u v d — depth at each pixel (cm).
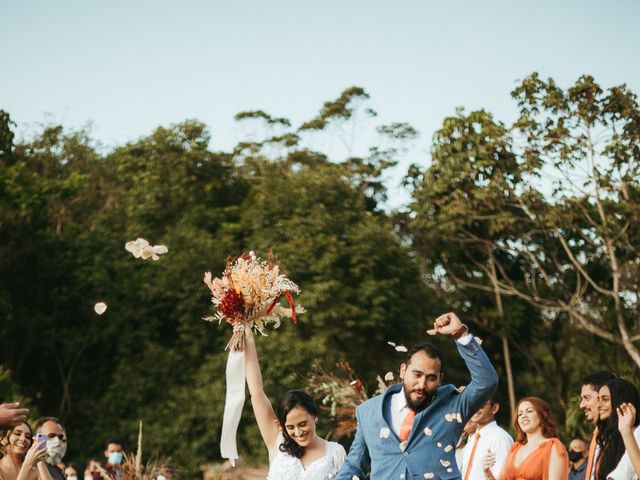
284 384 2286
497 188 2348
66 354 2588
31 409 1862
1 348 2609
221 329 2520
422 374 469
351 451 509
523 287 2705
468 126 2425
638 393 578
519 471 624
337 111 3284
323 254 2480
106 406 2442
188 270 2559
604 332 2372
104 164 3428
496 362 2872
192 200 2875
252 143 3353
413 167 2573
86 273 2622
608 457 568
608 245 2352
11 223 2523
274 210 2603
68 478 1067
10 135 3102
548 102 2286
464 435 747
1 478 657
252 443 2230
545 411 643
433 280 2820
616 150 2269
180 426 2323
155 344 2519
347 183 2795
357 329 2450
